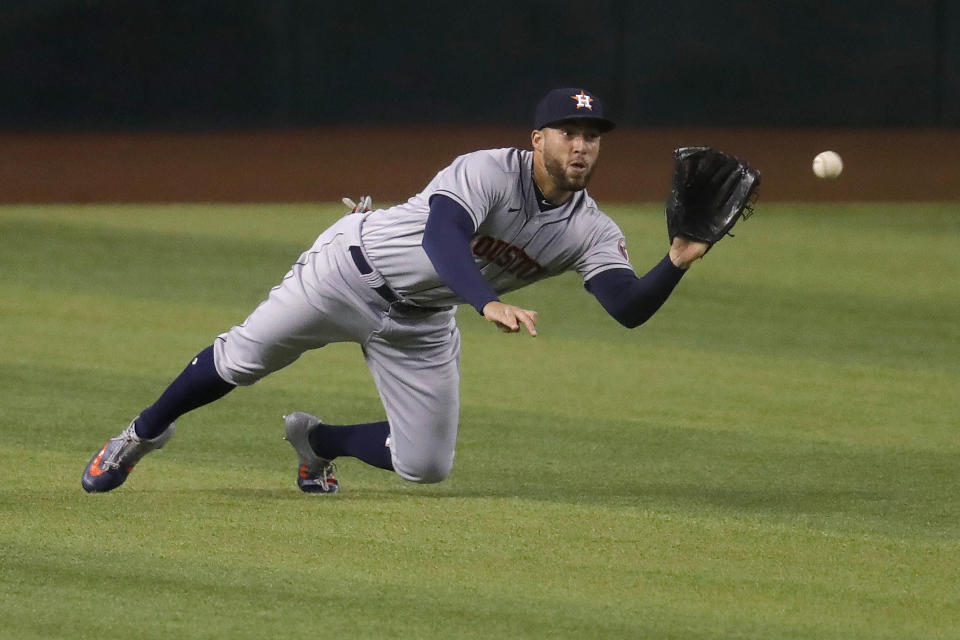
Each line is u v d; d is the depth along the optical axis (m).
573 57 79.94
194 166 66.88
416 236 16.56
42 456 19.48
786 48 79.06
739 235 47.28
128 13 77.69
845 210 55.22
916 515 17.31
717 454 21.00
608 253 16.72
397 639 12.39
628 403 24.67
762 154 72.19
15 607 12.94
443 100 80.75
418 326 17.25
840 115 79.38
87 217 48.78
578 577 14.34
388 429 18.09
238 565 14.40
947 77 78.50
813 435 22.45
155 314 31.84
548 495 18.08
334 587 13.77
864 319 33.72
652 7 79.38
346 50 80.12
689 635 12.69
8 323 30.25
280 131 79.94
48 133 78.06
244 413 22.97
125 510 16.53
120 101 78.56
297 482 18.45
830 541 15.95
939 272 40.56
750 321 33.25
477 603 13.41
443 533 15.87
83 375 25.41
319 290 17.06
